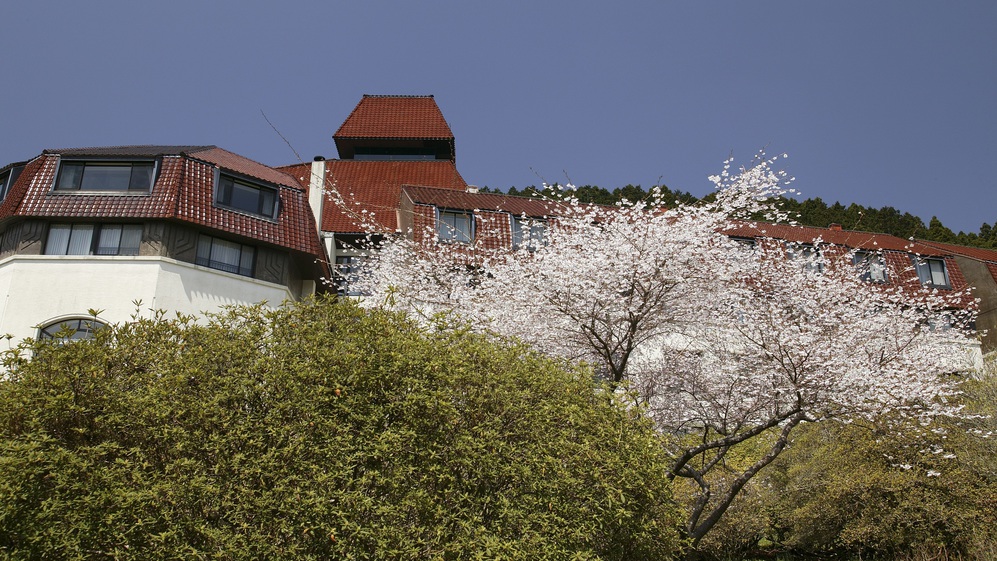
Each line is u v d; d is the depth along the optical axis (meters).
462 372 8.54
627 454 8.74
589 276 14.05
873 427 15.55
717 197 15.55
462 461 7.89
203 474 7.44
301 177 30.97
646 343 16.22
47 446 7.52
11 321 20.66
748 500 19.72
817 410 13.87
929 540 16.66
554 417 8.82
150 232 21.55
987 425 16.83
